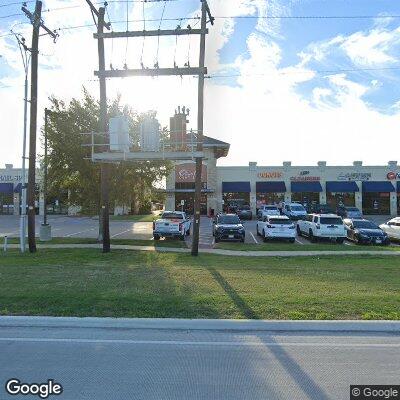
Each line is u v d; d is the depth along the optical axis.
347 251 20.39
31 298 8.83
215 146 50.44
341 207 48.19
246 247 21.98
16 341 6.55
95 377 5.16
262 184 53.19
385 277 11.98
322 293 9.52
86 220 45.12
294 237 25.44
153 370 5.39
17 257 16.98
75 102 24.11
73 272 12.52
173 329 7.29
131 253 18.94
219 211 53.09
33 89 18.97
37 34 18.86
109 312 7.91
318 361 5.71
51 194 25.98
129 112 23.59
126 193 24.80
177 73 18.19
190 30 17.89
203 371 5.37
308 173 53.47
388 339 6.74
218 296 9.13
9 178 56.00
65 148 23.20
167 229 25.09
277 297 9.06
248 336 6.88
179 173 51.12
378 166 53.44
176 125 18.83
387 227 27.22
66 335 6.87
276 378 5.15
